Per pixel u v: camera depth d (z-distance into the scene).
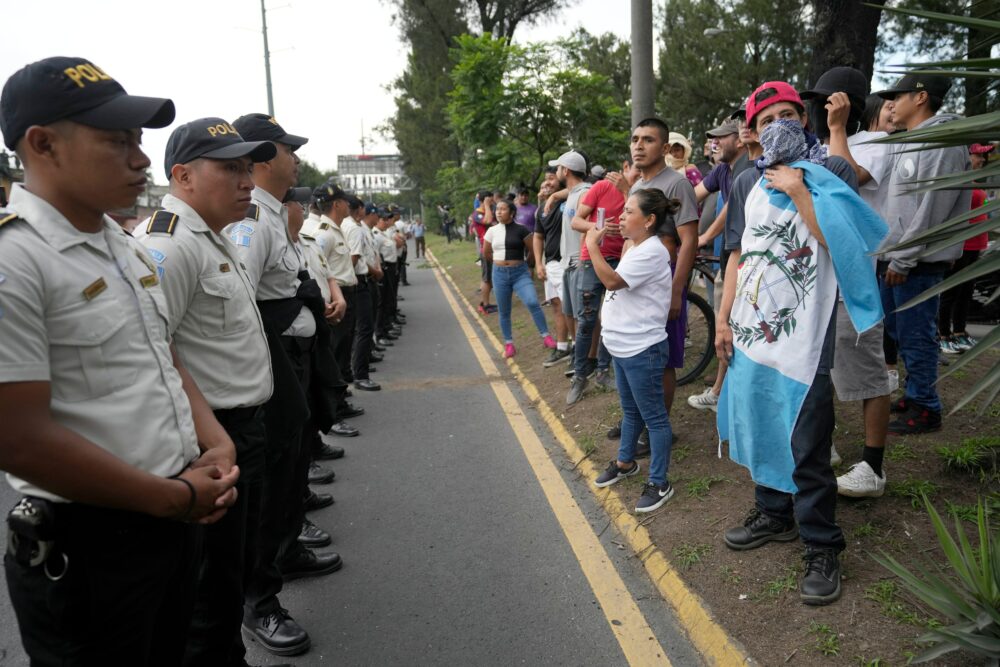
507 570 3.24
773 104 2.85
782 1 17.56
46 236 1.41
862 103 3.46
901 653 2.22
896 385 3.88
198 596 2.19
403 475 4.48
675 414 4.61
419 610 2.94
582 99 9.75
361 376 6.85
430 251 30.80
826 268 2.55
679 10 21.17
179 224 2.16
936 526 2.32
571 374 6.16
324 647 2.71
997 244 2.18
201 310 2.20
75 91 1.40
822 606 2.51
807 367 2.54
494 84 9.69
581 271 5.23
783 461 2.70
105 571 1.51
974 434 3.54
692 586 2.83
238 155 2.15
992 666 2.06
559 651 2.62
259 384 2.35
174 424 1.63
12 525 1.42
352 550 3.49
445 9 20.88
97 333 1.45
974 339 6.01
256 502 2.37
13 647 2.78
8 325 1.29
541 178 10.41
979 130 1.80
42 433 1.32
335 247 6.22
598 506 3.85
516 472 4.45
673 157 6.36
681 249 3.86
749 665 2.32
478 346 8.93
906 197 3.47
